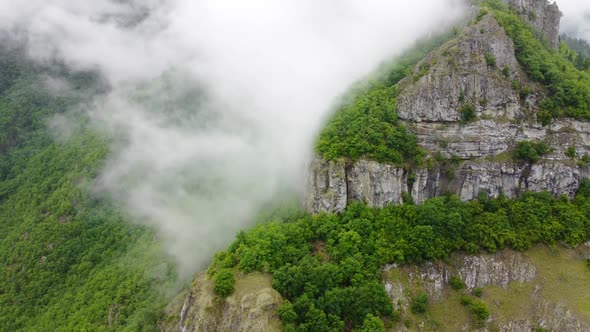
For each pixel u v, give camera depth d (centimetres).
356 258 8756
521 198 10025
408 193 9938
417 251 8944
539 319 8269
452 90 10281
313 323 7662
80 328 11100
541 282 8731
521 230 9356
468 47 10606
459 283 8869
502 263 9019
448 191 10156
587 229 9350
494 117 10250
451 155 10156
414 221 9400
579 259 9069
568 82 10662
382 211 9562
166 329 9725
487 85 10306
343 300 8062
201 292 8775
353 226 9312
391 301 8481
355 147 10019
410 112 10369
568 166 10019
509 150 10225
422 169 9912
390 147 9994
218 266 9344
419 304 8475
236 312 7975
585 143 10281
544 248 9238
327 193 9975
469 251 9169
